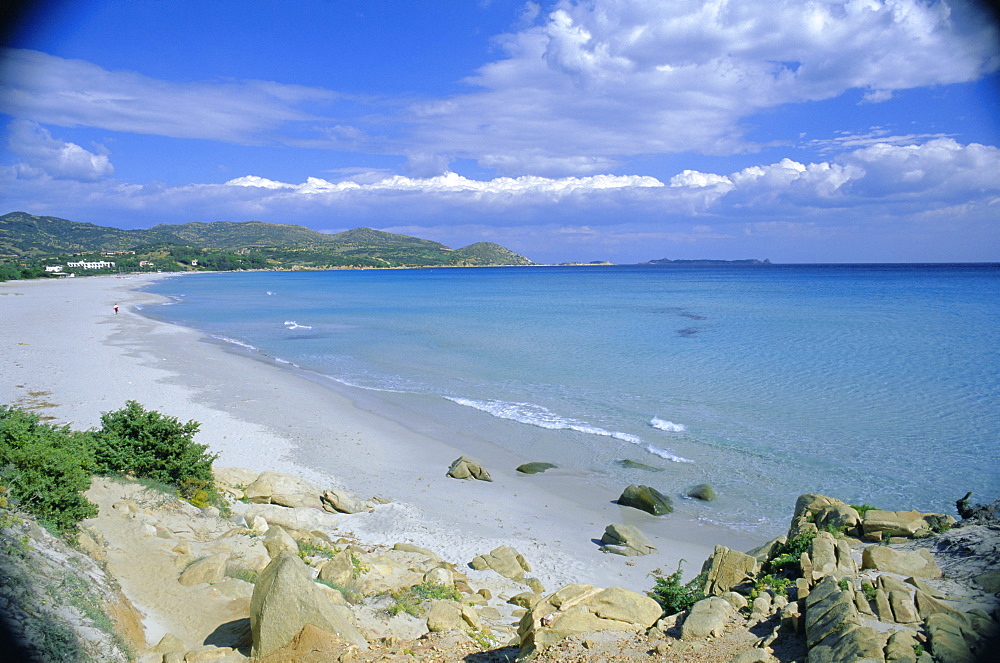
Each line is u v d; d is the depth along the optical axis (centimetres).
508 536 1552
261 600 826
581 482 1928
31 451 1038
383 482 1905
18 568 780
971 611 732
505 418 2578
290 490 1678
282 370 3578
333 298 9838
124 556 1066
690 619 809
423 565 1296
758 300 7850
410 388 3130
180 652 797
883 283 11506
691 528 1598
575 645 790
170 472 1455
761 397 2741
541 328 5284
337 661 775
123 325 5531
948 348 3672
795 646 724
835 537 1055
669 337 4516
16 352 3819
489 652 861
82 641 721
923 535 1028
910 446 2061
